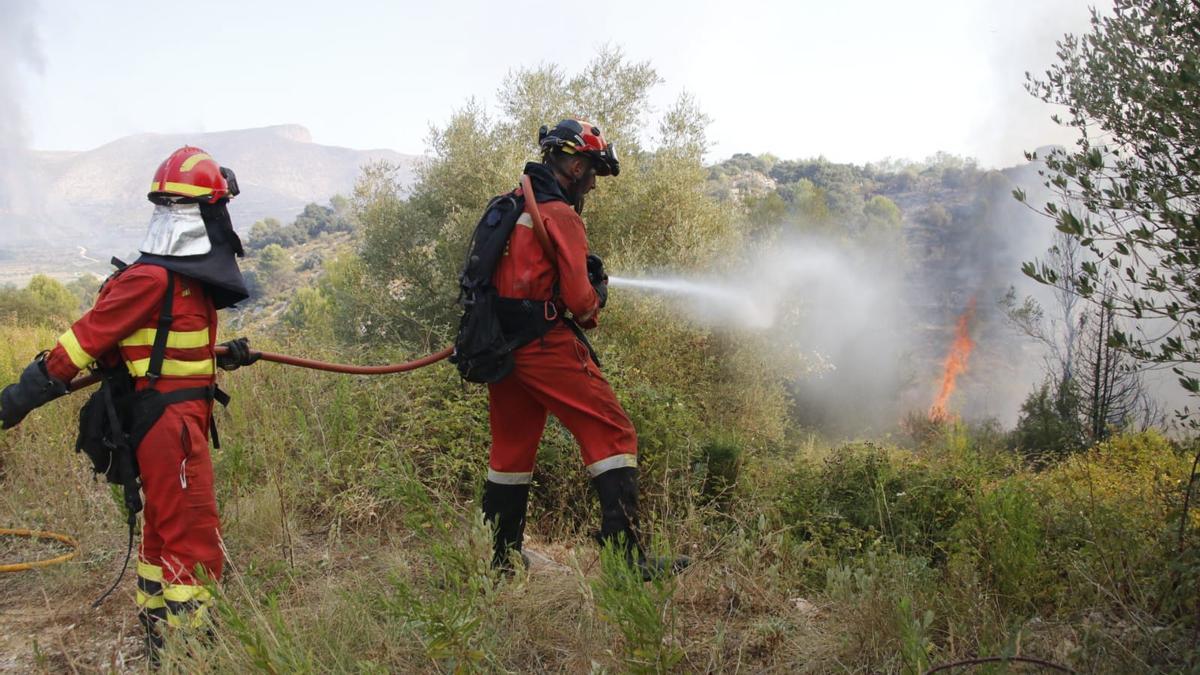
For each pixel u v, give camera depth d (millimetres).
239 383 6441
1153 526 4137
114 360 3410
